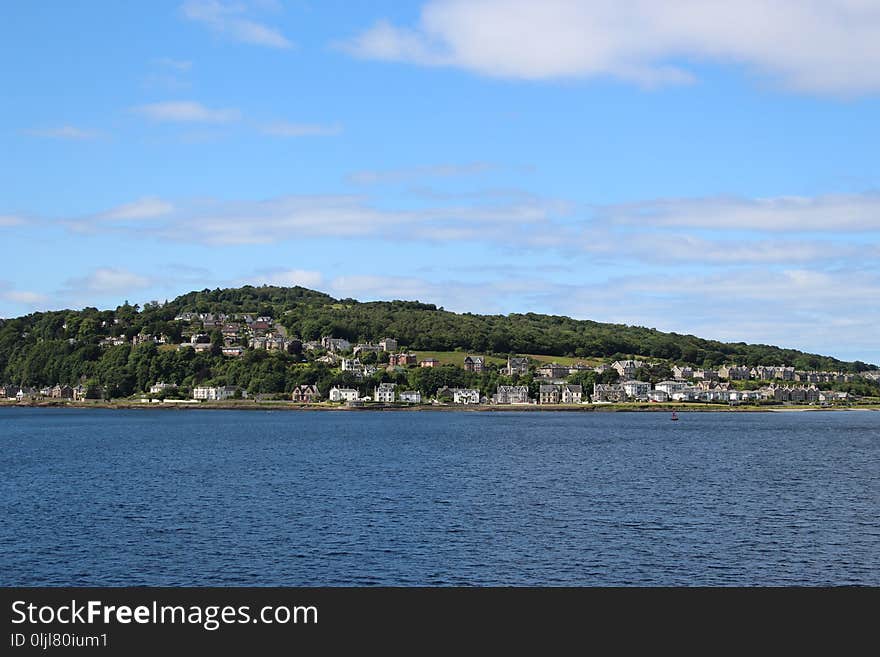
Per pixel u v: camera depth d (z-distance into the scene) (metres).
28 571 68.75
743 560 72.81
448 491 108.00
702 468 138.00
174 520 87.31
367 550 74.81
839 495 106.62
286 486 112.56
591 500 101.00
